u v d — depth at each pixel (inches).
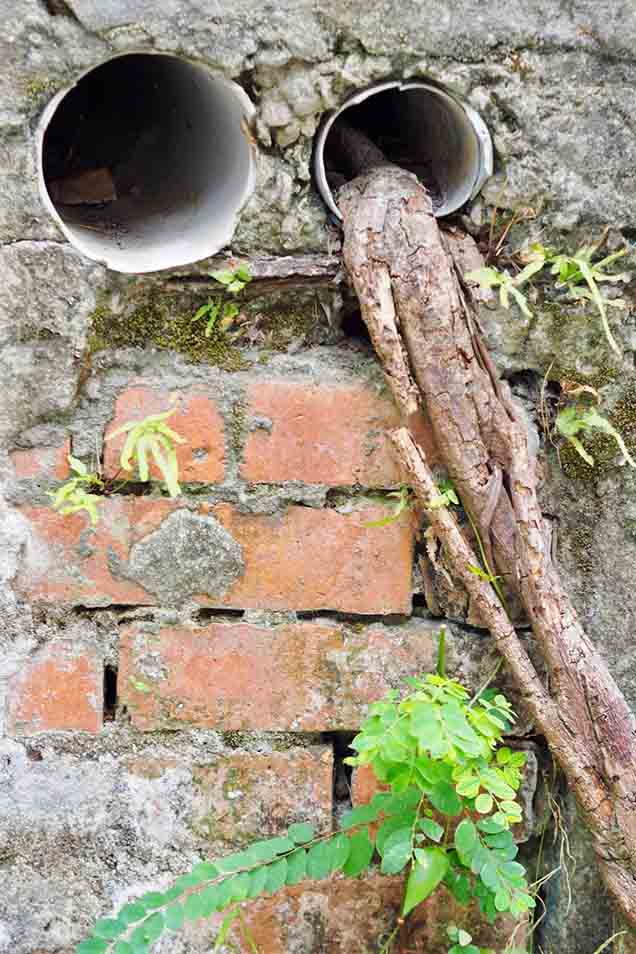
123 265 43.9
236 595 46.6
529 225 45.3
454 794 43.4
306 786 47.6
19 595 45.9
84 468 44.3
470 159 45.4
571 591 47.5
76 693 46.6
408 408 43.8
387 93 52.6
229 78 42.0
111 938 42.8
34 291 43.4
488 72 43.0
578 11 42.6
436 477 46.0
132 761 46.9
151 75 53.6
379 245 42.9
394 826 44.3
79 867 46.9
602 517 47.2
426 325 42.9
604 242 45.6
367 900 47.9
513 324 45.9
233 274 44.2
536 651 46.7
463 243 45.6
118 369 45.2
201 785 47.2
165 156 55.1
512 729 47.9
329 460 46.1
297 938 47.8
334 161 49.7
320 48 41.8
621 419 46.8
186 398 45.4
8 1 40.0
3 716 46.4
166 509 45.8
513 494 43.6
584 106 43.8
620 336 46.3
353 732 48.4
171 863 47.3
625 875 44.2
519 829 48.5
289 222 44.3
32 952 47.0
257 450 45.8
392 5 41.7
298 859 44.3
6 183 42.1
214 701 47.0
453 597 47.2
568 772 44.3
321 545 46.5
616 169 44.6
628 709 43.8
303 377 45.9
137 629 46.5
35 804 46.7
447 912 48.3
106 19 40.5
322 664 47.1
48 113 41.6
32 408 44.6
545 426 46.8
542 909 50.1
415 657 47.3
